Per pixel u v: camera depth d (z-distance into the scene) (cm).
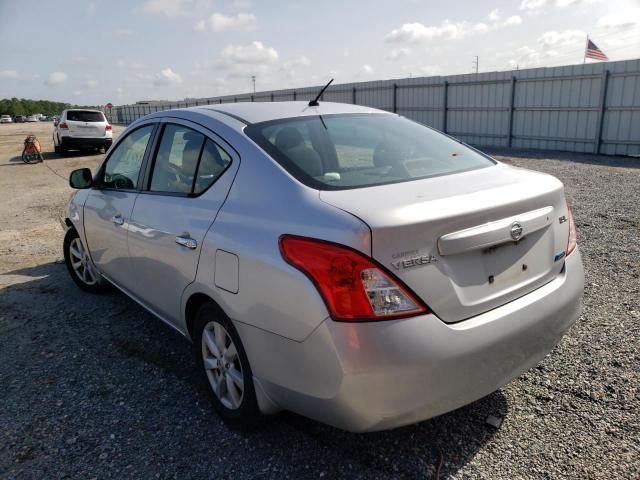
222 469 233
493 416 261
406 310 188
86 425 270
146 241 306
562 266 250
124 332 382
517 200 220
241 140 258
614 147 1402
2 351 357
